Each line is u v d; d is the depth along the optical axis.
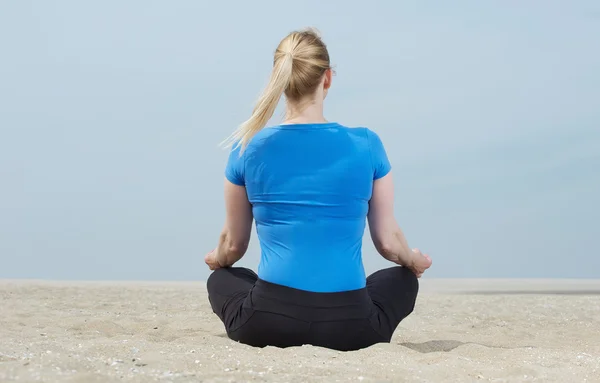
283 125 2.90
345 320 2.86
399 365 2.60
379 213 3.01
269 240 2.90
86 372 2.25
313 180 2.83
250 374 2.31
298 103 2.93
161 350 2.79
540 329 4.61
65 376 2.15
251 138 2.92
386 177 3.00
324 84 2.96
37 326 4.20
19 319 4.59
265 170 2.87
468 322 5.04
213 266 3.29
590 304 6.69
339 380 2.31
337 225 2.85
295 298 2.84
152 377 2.21
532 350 3.04
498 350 3.05
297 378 2.31
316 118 2.92
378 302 3.04
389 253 3.07
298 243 2.85
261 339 2.93
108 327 4.04
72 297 6.68
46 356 2.45
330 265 2.85
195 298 6.72
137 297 6.78
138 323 4.45
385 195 3.00
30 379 2.10
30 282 9.20
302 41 2.92
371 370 2.48
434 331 4.42
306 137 2.87
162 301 6.36
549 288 10.06
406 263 3.16
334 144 2.88
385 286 3.10
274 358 2.64
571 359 2.87
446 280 11.84
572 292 9.15
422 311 5.89
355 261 2.91
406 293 3.11
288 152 2.86
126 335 3.60
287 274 2.85
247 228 3.08
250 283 3.12
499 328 4.57
